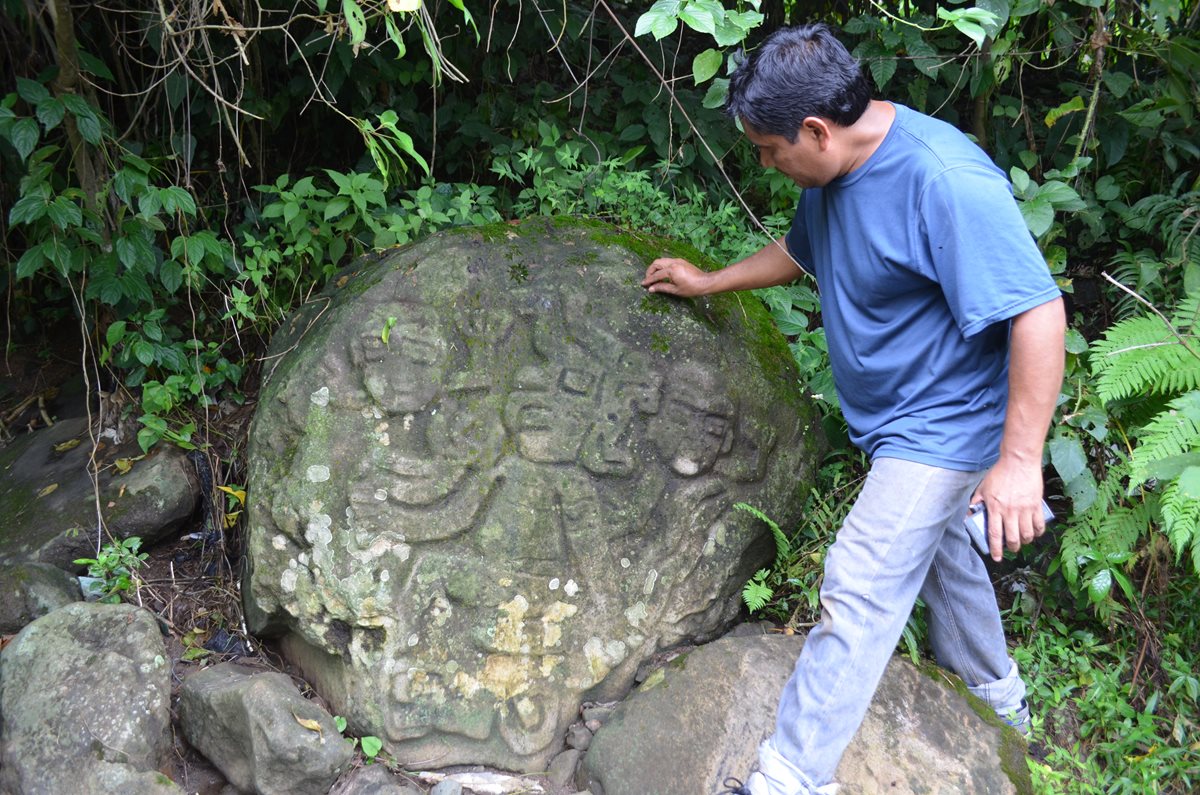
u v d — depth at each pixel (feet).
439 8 12.28
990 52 11.16
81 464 10.62
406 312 8.76
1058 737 8.82
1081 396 9.57
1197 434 8.20
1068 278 11.22
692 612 8.98
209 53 9.92
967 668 8.51
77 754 7.57
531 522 8.55
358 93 12.48
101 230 10.44
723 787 7.49
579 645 8.57
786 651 8.55
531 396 8.73
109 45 11.35
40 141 11.11
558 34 12.89
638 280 9.20
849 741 7.00
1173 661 9.25
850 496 10.14
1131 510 9.32
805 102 6.43
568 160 11.17
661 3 7.61
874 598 6.79
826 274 7.38
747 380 9.28
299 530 8.29
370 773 7.85
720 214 11.27
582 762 8.11
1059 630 9.62
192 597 9.73
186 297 11.76
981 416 6.88
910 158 6.49
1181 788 8.37
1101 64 10.75
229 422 10.93
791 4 14.65
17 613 9.26
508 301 8.93
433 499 8.41
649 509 8.82
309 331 9.34
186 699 8.23
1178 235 11.04
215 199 12.22
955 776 7.66
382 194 10.75
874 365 7.05
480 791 8.08
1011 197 6.29
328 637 8.28
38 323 12.67
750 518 9.18
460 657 8.32
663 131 12.57
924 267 6.52
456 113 12.82
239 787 7.85
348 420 8.50
